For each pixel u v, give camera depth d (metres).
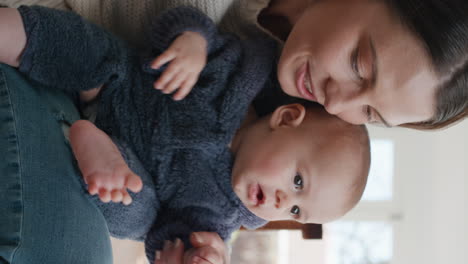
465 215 2.48
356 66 0.79
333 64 0.81
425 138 2.62
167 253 0.93
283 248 2.36
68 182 0.78
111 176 0.76
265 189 0.96
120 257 1.70
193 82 0.89
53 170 0.76
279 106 1.03
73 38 0.83
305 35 0.86
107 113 0.93
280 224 1.22
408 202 2.65
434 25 0.74
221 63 0.96
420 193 2.64
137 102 0.93
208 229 0.97
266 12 1.01
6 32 0.77
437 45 0.73
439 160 2.60
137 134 0.93
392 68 0.76
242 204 1.01
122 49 0.92
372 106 0.82
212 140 0.94
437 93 0.77
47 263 0.71
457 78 0.76
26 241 0.69
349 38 0.79
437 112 0.81
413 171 2.64
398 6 0.76
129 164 0.89
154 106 0.93
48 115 0.80
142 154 0.93
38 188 0.73
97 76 0.87
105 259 0.83
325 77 0.84
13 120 0.73
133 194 0.90
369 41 0.77
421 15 0.74
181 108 0.94
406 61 0.75
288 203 0.96
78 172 0.81
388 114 0.82
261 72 0.99
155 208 0.96
